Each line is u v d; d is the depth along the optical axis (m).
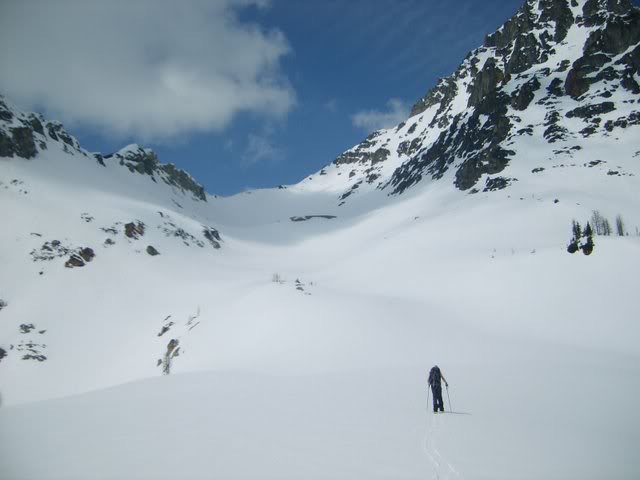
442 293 80.88
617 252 75.25
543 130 169.00
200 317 76.69
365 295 77.12
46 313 98.31
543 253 83.25
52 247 118.88
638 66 176.88
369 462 12.88
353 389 31.88
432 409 24.11
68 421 18.75
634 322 59.94
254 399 26.42
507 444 15.74
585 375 37.38
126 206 158.38
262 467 12.18
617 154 144.62
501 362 46.59
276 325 62.53
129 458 12.95
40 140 172.38
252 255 177.75
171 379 38.03
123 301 108.62
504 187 144.75
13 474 11.55
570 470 12.86
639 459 14.43
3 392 77.88
